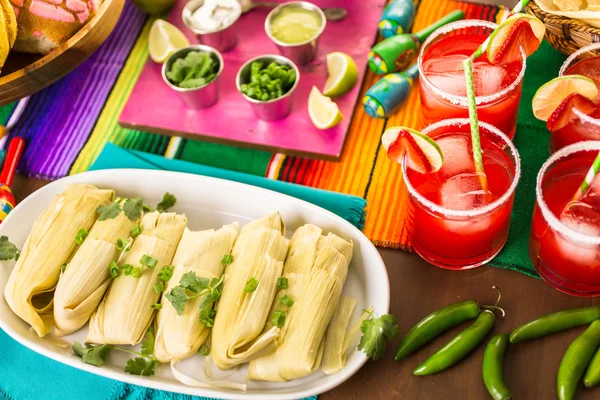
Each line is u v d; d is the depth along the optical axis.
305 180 0.99
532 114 0.97
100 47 1.11
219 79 1.05
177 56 1.04
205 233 0.90
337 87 1.01
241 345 0.83
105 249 0.88
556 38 0.93
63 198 0.93
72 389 0.88
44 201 0.95
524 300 0.87
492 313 0.85
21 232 0.94
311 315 0.84
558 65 1.00
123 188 0.96
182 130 1.02
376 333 0.81
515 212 0.92
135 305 0.87
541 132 0.96
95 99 1.07
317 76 1.05
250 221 0.93
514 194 0.88
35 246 0.90
